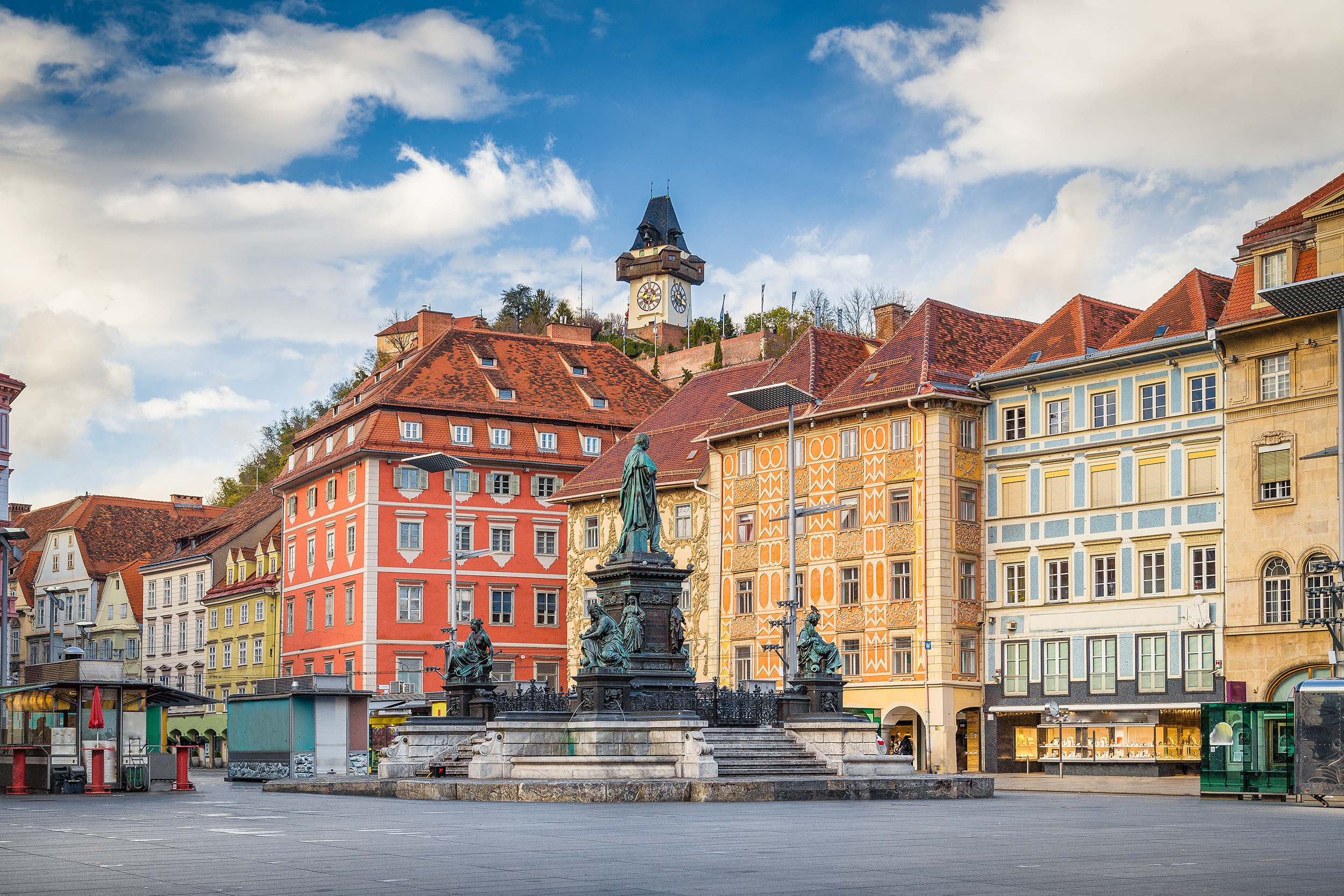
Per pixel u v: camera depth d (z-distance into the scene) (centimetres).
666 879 1511
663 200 18562
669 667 3759
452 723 4128
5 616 6062
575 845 1909
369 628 8156
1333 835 2206
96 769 3753
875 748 3778
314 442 9212
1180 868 1642
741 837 2061
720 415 7612
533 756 3528
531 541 8650
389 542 8275
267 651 9512
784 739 3788
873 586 6425
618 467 7838
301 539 9175
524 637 8544
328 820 2488
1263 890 1429
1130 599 5725
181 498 13325
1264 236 5381
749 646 6950
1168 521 5628
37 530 13525
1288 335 5269
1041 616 6041
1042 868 1633
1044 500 6084
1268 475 5309
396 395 8481
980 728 6200
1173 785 4603
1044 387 6116
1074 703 5869
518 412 8706
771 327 15900
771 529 6925
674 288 18162
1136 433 5766
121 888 1430
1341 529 3656
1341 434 3681
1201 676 5459
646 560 3831
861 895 1377
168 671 10988
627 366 9650
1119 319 6338
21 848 1906
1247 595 5328
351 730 4862
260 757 4859
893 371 6525
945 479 6222
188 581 10831
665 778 3366
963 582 6231
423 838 2045
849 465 6588
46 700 3875
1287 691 5194
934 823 2392
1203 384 5575
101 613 11825
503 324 18412
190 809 2909
